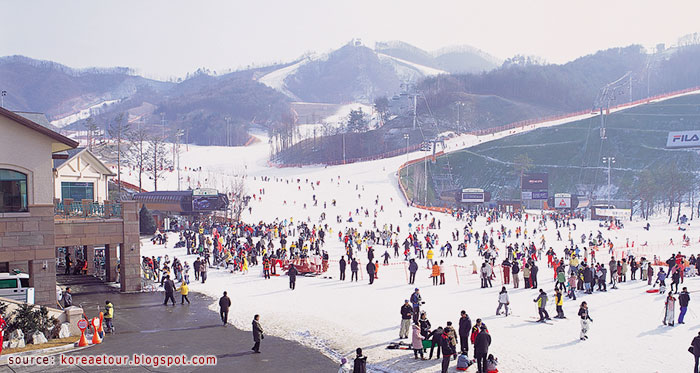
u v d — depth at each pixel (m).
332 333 28.53
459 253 60.34
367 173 152.00
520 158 164.62
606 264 56.53
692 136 147.88
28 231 31.98
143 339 27.78
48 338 27.03
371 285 41.97
